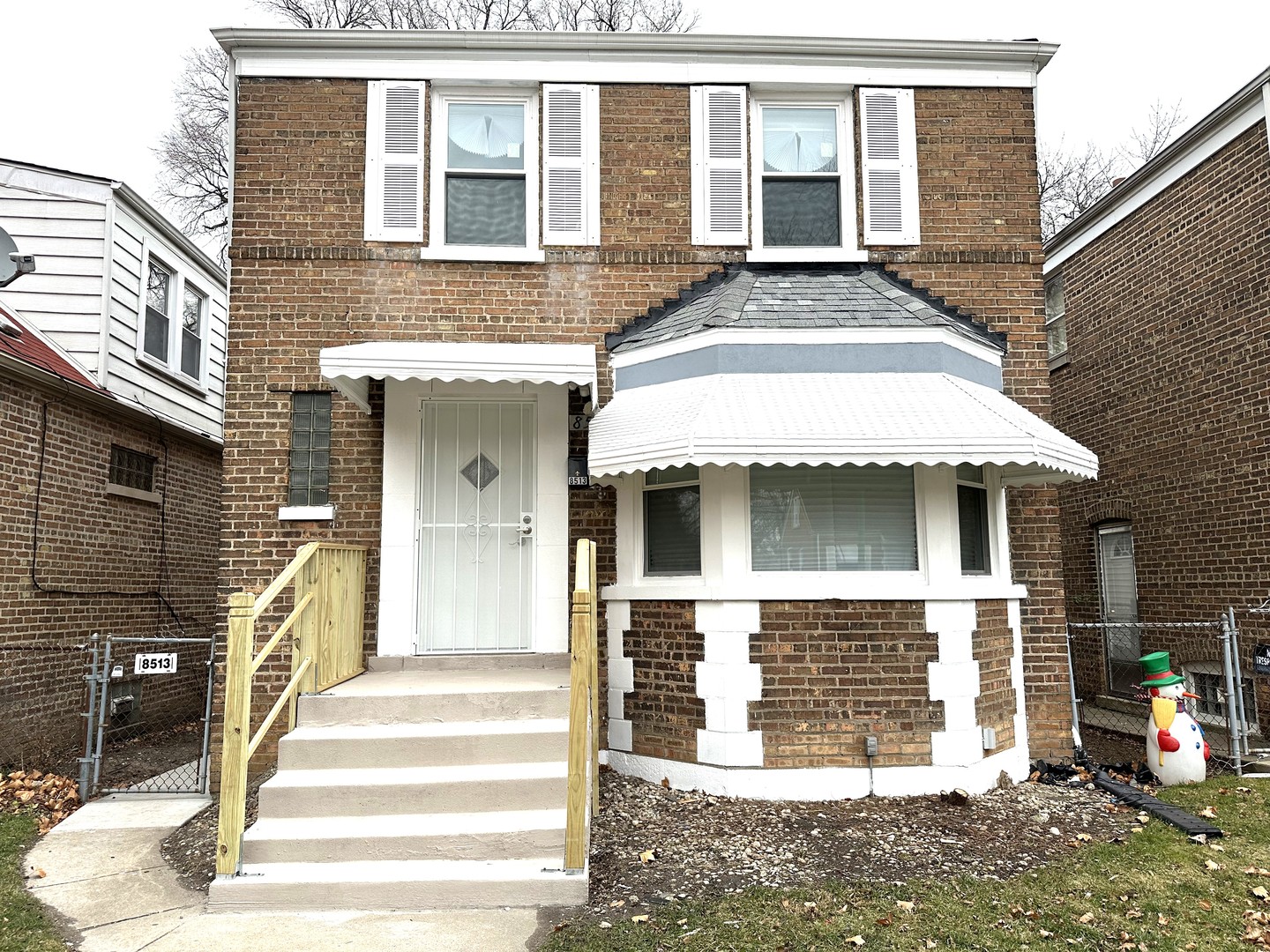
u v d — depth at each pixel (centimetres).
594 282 839
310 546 611
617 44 849
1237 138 970
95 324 1045
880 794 670
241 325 804
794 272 855
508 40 838
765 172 883
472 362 691
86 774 732
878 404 677
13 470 863
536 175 852
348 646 715
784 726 672
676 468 742
